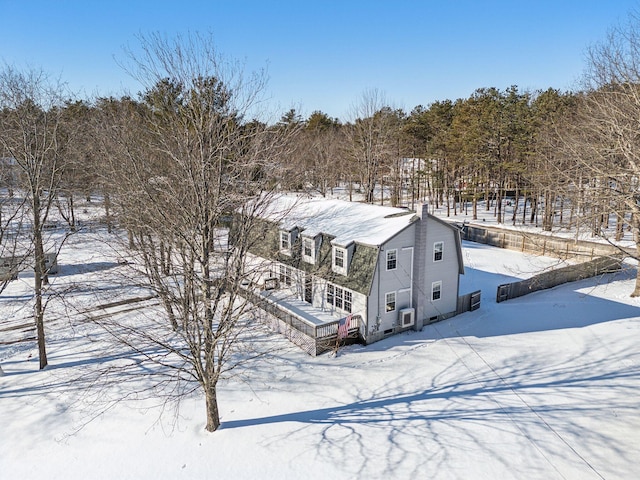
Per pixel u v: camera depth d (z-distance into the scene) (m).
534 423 14.12
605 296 26.08
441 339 20.75
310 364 18.34
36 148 18.31
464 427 13.98
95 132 23.69
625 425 13.83
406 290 21.45
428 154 54.47
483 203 60.28
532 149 41.72
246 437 13.58
